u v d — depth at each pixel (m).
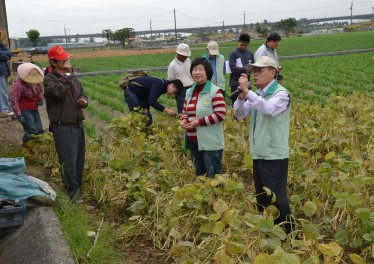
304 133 8.63
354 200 5.00
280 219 5.14
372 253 4.55
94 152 7.88
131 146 8.07
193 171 7.16
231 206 5.34
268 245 4.29
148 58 48.94
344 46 53.00
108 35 105.81
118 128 8.73
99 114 13.58
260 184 5.25
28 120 8.19
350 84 19.28
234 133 9.31
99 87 20.28
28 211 5.66
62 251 4.68
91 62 44.09
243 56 10.44
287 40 85.75
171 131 8.56
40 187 5.86
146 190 5.97
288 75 23.88
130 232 5.48
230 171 7.81
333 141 8.38
